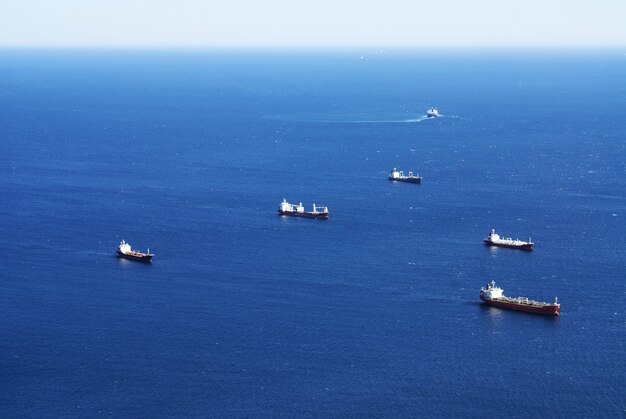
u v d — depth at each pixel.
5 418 155.50
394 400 160.38
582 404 158.62
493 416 155.12
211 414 156.38
